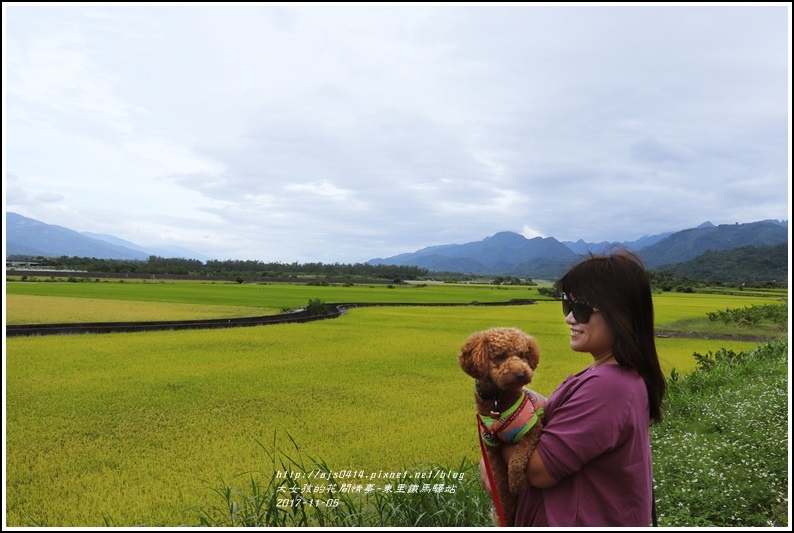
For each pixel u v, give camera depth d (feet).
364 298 207.72
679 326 107.24
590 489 6.62
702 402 27.66
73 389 45.29
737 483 16.30
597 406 6.47
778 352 45.55
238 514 14.01
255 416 37.17
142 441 31.30
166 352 67.67
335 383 49.29
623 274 7.00
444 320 122.93
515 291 319.27
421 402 41.73
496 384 7.00
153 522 20.04
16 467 26.81
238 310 134.62
